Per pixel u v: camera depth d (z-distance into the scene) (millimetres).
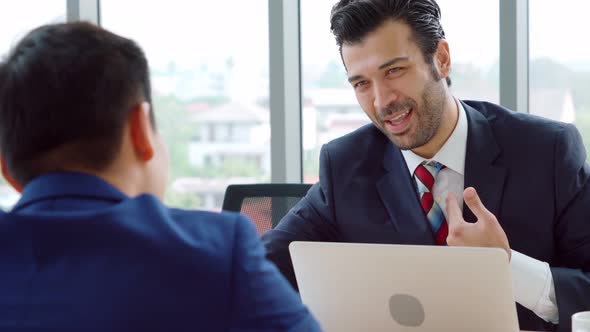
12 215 971
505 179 2154
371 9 2031
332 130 4094
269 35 4055
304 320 980
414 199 2205
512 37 3598
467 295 1613
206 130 4344
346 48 2098
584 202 2100
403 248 1634
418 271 1635
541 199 2121
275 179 4109
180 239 959
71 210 974
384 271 1671
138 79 1031
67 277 928
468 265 1582
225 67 4262
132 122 1026
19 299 926
